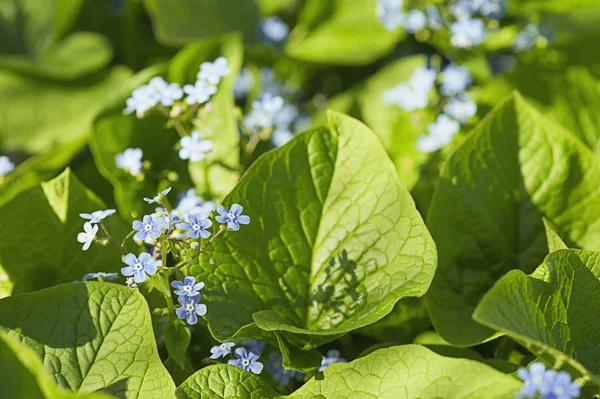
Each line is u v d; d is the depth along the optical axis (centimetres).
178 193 44
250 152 45
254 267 40
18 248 42
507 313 37
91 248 42
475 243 41
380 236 40
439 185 41
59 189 42
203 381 38
